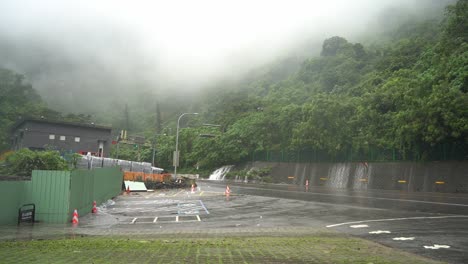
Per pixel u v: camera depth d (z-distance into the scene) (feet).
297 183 205.26
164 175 148.05
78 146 218.59
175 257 27.43
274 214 63.10
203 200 90.68
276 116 245.86
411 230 43.88
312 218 57.26
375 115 169.78
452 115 119.24
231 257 27.58
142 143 237.45
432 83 146.82
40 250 30.66
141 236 41.22
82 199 60.39
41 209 51.44
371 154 166.40
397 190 141.90
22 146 206.80
